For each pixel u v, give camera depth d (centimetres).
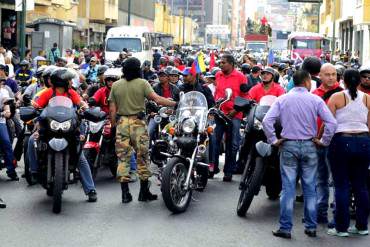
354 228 878
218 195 1095
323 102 844
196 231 866
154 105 1134
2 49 2223
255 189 920
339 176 855
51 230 856
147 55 4291
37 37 2959
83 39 5850
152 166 1363
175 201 959
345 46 6494
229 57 1227
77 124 965
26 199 1030
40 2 4278
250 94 1175
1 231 847
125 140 1007
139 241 813
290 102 846
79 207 986
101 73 1302
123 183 1019
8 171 1174
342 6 6450
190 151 984
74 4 5188
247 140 955
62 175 938
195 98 1023
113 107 1017
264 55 4709
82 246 789
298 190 1153
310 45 5134
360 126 849
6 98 1149
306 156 845
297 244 819
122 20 7638
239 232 867
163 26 11262
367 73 920
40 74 1283
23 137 1257
